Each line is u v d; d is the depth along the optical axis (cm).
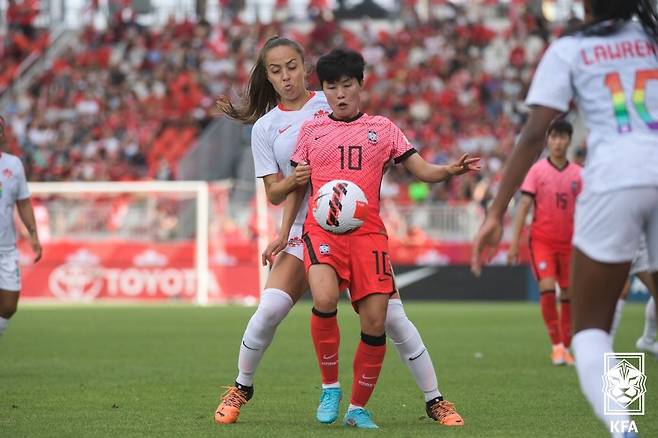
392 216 8969
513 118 11475
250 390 2378
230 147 10288
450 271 8900
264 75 2477
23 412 2511
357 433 2167
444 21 12800
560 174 3841
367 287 2186
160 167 10375
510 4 12962
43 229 8894
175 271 8869
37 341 4762
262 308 2316
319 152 2227
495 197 1678
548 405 2634
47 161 10881
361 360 2225
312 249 2206
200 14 13150
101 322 6081
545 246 3816
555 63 1669
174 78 12000
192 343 4641
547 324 3766
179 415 2459
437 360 3869
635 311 7262
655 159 1608
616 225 1611
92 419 2392
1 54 12488
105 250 8900
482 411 2527
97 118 11450
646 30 1661
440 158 10656
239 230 9012
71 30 13000
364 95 11706
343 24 13425
